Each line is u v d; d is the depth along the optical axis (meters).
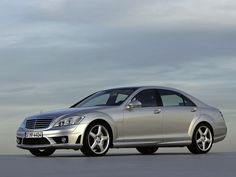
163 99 11.49
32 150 11.05
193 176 5.83
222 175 5.95
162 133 11.25
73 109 10.77
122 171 6.50
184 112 11.59
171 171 6.47
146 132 11.04
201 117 11.80
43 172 6.45
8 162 8.33
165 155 10.61
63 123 10.28
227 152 12.20
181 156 10.06
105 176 5.87
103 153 10.46
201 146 11.77
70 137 10.19
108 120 10.55
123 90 11.48
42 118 10.55
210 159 8.93
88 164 7.74
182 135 11.49
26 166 7.43
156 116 11.19
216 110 12.26
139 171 6.48
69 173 6.27
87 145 10.25
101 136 10.48
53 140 10.27
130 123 10.83
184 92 11.95
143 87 11.45
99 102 11.45
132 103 10.90
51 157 10.03
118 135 10.68
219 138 12.16
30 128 10.66
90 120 10.34
